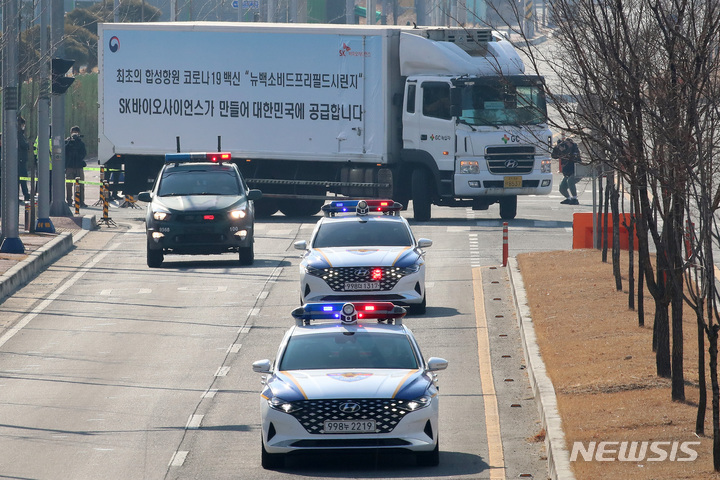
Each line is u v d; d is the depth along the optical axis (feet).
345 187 462.19
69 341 252.62
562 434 158.40
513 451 167.32
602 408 171.53
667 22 147.64
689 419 161.38
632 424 160.86
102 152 489.67
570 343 222.69
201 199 352.08
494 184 429.79
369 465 161.38
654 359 199.82
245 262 355.77
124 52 483.92
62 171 470.80
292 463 163.43
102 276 337.11
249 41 465.88
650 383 184.03
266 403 156.87
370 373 161.17
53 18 448.24
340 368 163.22
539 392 187.93
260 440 175.22
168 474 157.48
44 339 254.88
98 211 504.43
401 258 270.26
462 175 430.20
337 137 454.81
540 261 328.90
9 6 351.05
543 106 421.59
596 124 162.30
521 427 181.47
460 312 277.85
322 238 280.31
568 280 291.79
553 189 593.42
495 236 406.62
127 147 485.97
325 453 154.20
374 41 445.37
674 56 150.82
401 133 449.48
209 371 223.30
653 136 154.10
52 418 189.57
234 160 476.95
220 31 469.57
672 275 155.84
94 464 162.71
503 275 327.26
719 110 148.66
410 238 280.51
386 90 444.96
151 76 480.64
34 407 197.16
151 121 481.87
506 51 436.76
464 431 179.83
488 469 157.38
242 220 348.38
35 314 283.18
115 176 500.33
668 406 169.07
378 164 452.35
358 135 451.12
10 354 240.53
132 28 481.46
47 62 415.64
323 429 153.99
